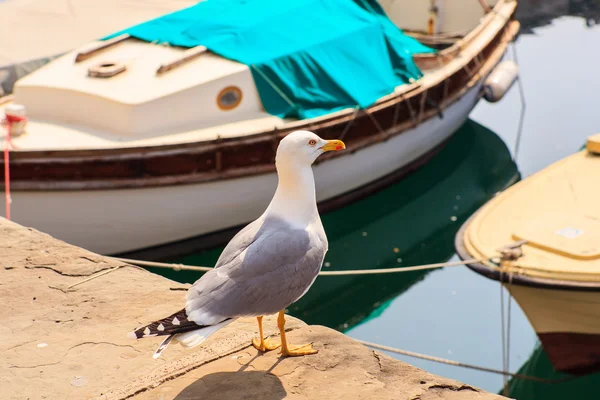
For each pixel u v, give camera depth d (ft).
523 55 68.33
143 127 36.65
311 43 41.83
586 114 57.57
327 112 40.91
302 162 12.78
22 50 47.09
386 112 43.57
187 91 37.29
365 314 38.52
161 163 36.14
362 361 13.16
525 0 79.36
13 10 52.19
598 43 71.26
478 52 50.55
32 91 38.68
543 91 61.57
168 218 38.27
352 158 43.80
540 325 32.14
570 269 29.91
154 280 15.79
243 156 37.78
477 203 48.49
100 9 52.90
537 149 53.72
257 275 12.24
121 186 35.88
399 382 12.57
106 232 37.60
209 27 41.78
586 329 31.50
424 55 47.60
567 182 37.40
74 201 35.96
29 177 34.88
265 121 39.22
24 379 12.76
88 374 12.89
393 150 46.47
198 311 11.76
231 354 13.51
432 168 52.13
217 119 38.65
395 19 58.29
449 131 52.34
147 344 13.67
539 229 32.94
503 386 33.58
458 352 35.09
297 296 12.77
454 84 48.67
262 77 39.40
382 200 48.60
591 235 32.19
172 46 41.52
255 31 41.19
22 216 36.01
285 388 12.46
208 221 39.52
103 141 36.32
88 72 39.04
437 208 48.14
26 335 13.94
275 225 12.82
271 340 13.91
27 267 16.17
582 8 80.79
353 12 45.39
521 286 30.86
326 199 45.11
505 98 60.80
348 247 44.55
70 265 16.28
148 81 37.96
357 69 43.01
